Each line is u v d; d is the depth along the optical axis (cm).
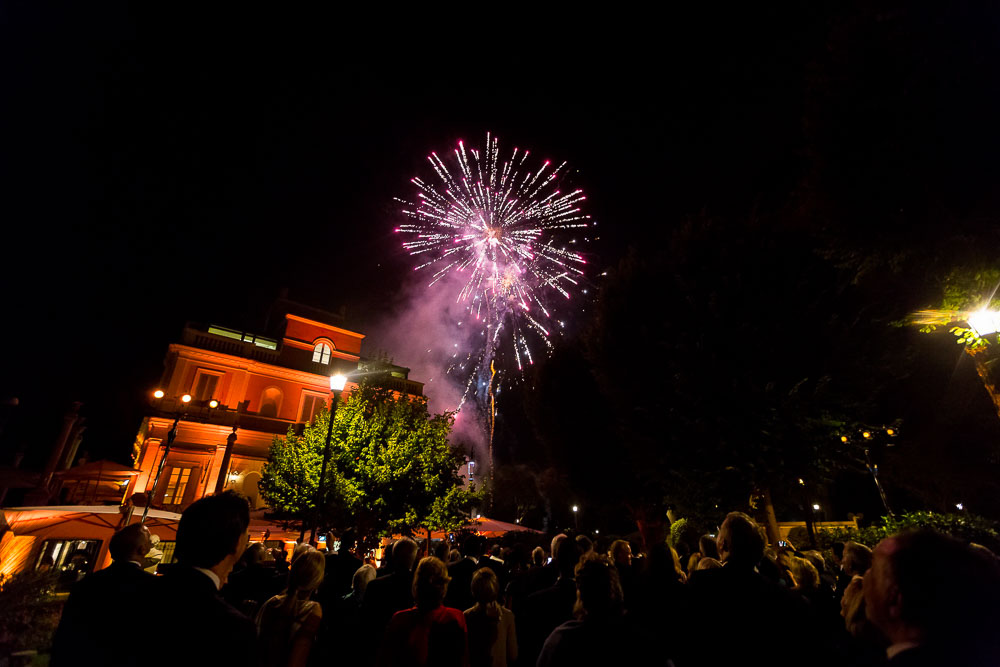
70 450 2256
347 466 1502
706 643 266
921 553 154
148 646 161
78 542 1158
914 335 1122
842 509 1920
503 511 4175
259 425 2462
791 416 1005
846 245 914
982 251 750
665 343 1198
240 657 167
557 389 1998
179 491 2153
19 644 406
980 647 135
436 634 322
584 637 228
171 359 2439
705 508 1109
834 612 393
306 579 334
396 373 3016
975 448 1386
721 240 1289
